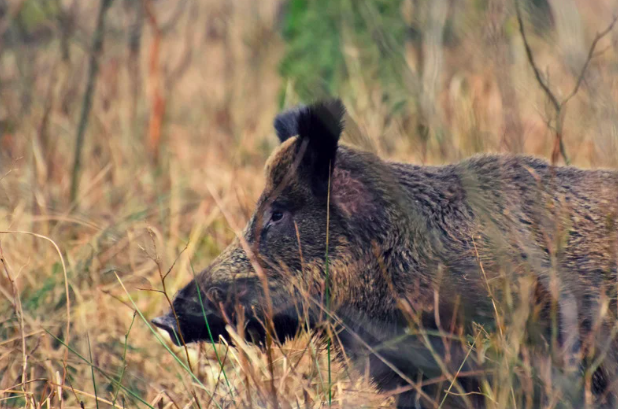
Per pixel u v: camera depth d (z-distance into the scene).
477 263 9.54
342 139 12.86
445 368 9.23
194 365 11.52
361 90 17.59
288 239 9.99
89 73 16.86
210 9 23.17
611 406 9.09
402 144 15.76
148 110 19.66
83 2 21.47
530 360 9.15
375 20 16.86
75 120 18.19
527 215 9.70
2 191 15.27
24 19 20.17
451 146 13.55
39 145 16.92
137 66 19.50
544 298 9.24
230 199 15.60
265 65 20.91
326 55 19.05
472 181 9.82
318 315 10.04
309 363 10.21
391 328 9.84
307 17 19.44
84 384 11.20
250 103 21.31
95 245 13.52
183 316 10.09
